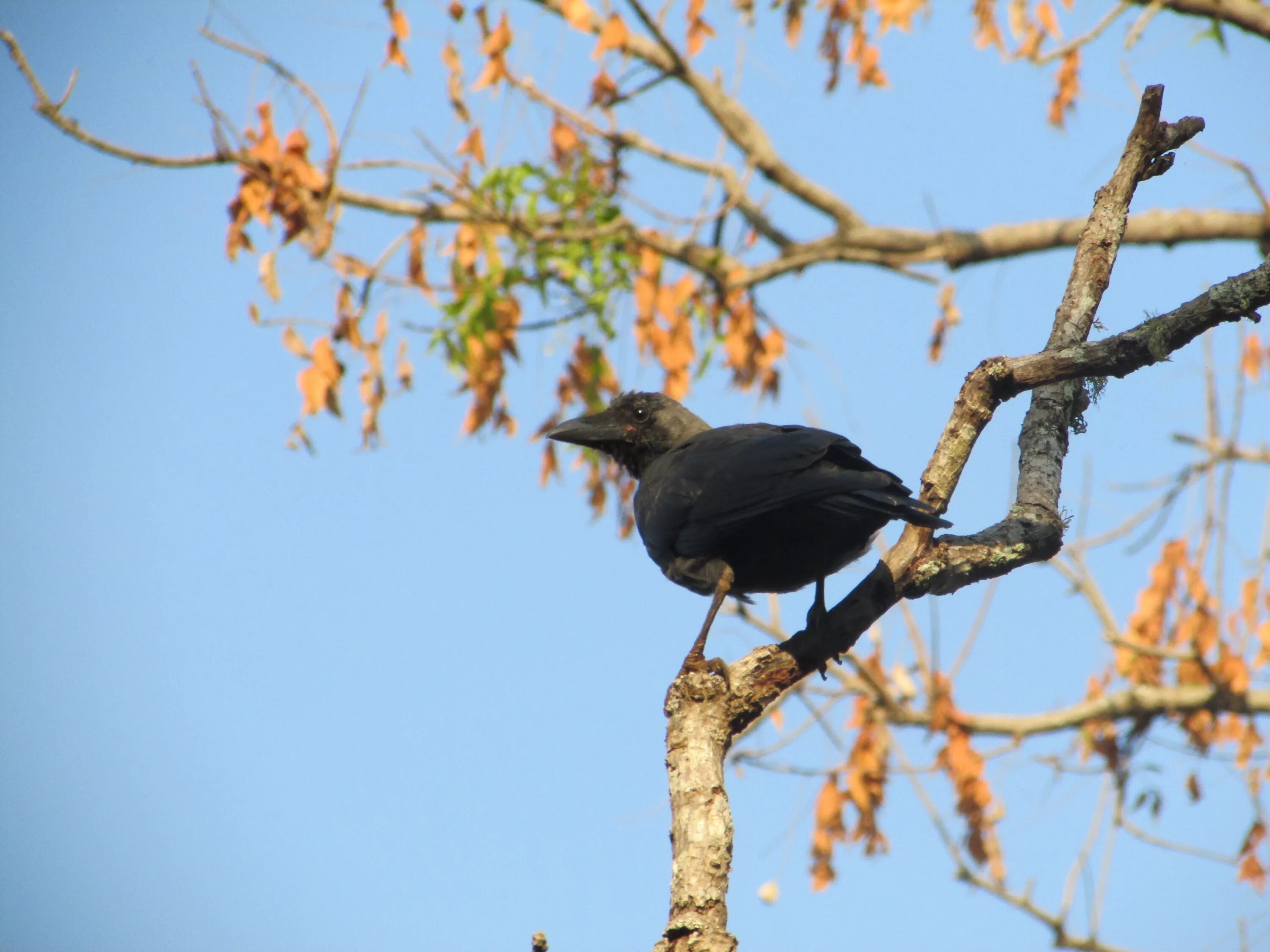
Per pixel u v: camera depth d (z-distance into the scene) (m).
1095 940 13.94
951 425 7.14
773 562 8.20
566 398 14.77
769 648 6.62
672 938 4.90
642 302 13.76
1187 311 6.46
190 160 12.70
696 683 6.17
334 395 12.59
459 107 13.49
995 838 14.08
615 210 14.32
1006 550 7.16
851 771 13.93
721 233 16.44
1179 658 14.30
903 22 13.42
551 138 14.48
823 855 13.71
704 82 18.42
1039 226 17.56
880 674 14.84
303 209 12.80
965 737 14.20
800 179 18.55
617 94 15.00
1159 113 7.77
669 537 8.48
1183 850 13.74
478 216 13.66
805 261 17.50
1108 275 7.75
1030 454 7.85
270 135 12.73
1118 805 14.46
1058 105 15.98
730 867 5.20
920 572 6.93
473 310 13.38
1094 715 15.12
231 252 12.88
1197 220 17.17
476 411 13.69
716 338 15.45
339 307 13.05
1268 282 6.26
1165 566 14.56
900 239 17.83
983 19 16.22
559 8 14.49
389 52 12.66
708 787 5.54
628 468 10.69
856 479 7.24
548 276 14.27
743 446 8.29
